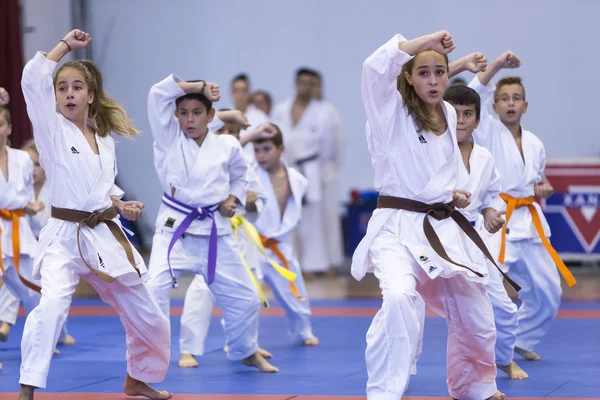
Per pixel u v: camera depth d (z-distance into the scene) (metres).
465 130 6.23
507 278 5.33
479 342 5.27
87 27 19.38
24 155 8.20
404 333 4.81
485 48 18.00
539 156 7.66
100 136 5.78
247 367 7.39
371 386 4.88
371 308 11.40
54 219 5.56
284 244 8.73
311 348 8.48
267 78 19.16
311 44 18.92
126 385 5.98
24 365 5.25
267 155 8.71
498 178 6.29
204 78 19.33
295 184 8.83
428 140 5.19
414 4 18.36
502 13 17.89
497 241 7.35
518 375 6.73
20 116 16.42
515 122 7.66
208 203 6.84
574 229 14.46
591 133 17.61
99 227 5.59
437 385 6.54
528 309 7.66
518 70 17.84
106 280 5.49
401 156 5.16
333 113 15.34
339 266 16.81
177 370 7.27
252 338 7.09
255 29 19.12
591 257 14.44
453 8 18.14
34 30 17.19
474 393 5.44
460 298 5.25
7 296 8.62
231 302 6.92
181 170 6.82
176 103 6.90
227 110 7.83
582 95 17.62
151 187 19.47
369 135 5.26
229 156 6.95
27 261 8.15
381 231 5.21
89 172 5.57
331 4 18.78
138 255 5.69
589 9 17.52
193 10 19.30
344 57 18.78
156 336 5.76
